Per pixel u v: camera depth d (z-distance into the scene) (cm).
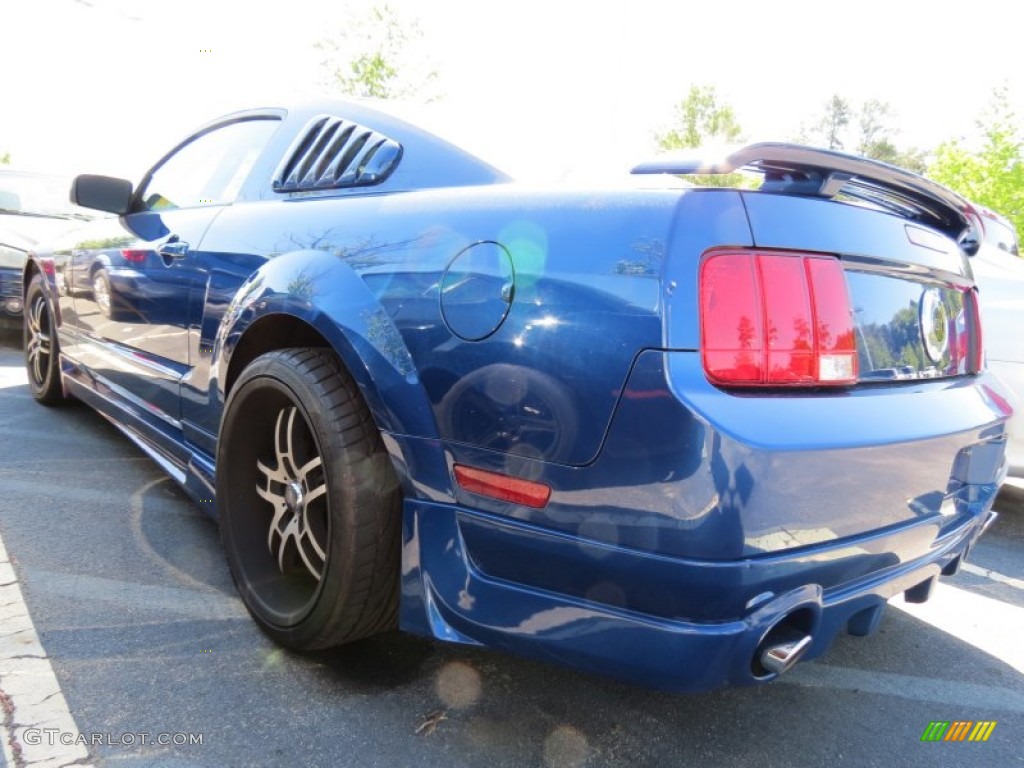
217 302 237
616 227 151
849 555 158
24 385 503
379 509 184
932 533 183
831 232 162
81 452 371
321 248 204
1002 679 233
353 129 232
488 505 163
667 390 138
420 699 196
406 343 174
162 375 275
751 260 148
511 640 162
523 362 155
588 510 148
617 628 150
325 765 170
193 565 261
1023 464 360
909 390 180
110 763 165
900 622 270
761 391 146
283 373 197
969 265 222
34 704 182
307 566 210
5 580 239
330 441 184
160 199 319
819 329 153
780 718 204
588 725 192
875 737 199
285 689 196
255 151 269
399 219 189
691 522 138
